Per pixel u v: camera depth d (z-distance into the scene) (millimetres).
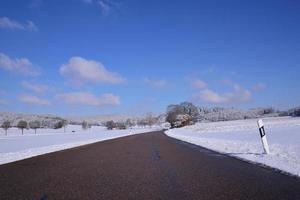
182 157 15914
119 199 6906
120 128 143125
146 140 36469
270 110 177375
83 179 9648
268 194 7125
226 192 7461
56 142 33625
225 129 63750
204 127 86812
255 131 45531
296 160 11867
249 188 7832
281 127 47469
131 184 8719
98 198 7023
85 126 125562
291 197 6812
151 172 10961
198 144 26156
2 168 12523
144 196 7168
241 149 18188
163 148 22625
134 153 18781
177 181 9086
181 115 134625
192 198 6906
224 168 11484
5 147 26219
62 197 7160
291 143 19672
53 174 10766
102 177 10008
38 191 7855
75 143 30859
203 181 9008
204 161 13883
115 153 19000
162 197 7043
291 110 146125
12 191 7887
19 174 10852
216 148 20578
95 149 22719
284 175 9523
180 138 40156
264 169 10820
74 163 13977
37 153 19797
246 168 11242
